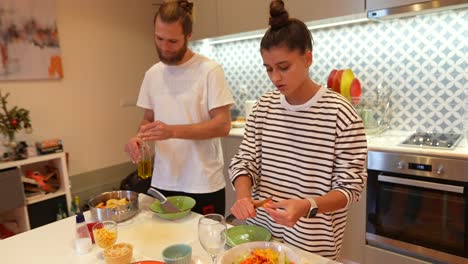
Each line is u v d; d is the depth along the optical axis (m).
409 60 2.30
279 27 0.99
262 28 2.52
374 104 2.39
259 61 3.05
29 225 2.44
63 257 1.05
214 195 1.61
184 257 0.95
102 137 3.14
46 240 1.16
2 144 2.39
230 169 1.24
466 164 1.72
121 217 1.25
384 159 1.98
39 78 2.67
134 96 3.38
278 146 1.17
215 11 2.81
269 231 1.16
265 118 1.21
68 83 2.87
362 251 2.17
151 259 1.00
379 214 2.07
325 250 1.11
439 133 2.24
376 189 2.05
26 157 2.39
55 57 2.75
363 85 2.53
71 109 2.90
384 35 2.37
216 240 0.93
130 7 3.28
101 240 1.05
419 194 1.92
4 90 2.49
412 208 1.96
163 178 1.65
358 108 2.33
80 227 1.08
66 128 2.88
